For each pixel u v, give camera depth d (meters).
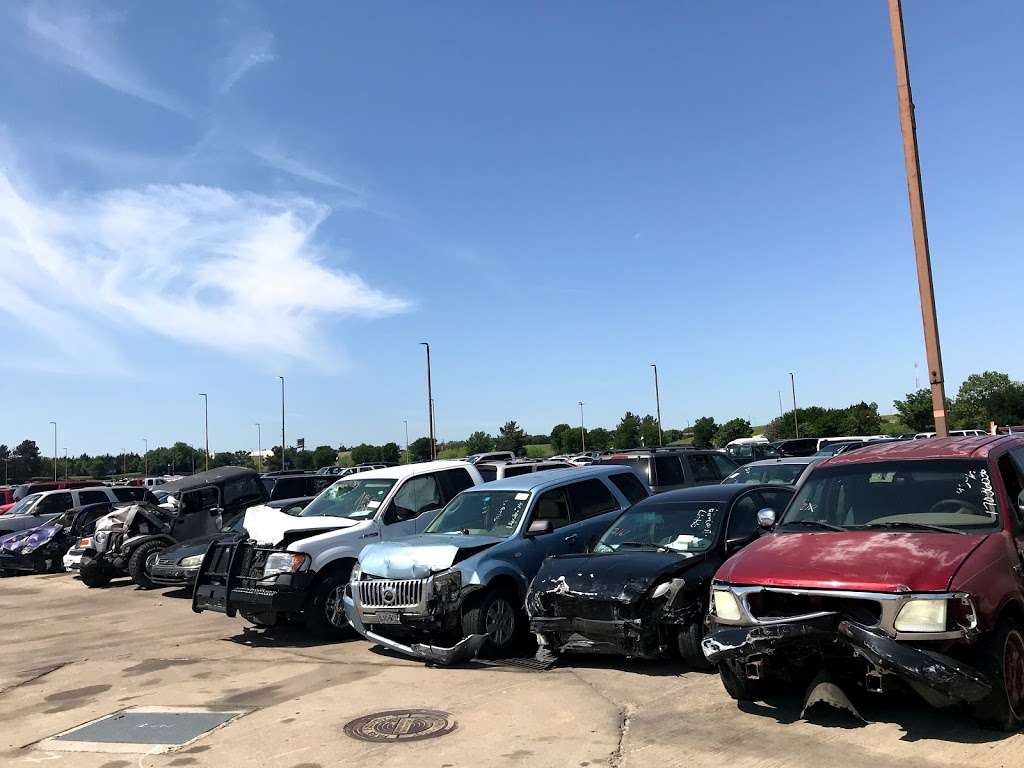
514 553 8.54
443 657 7.71
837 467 6.46
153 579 13.50
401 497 10.91
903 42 9.75
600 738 5.37
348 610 8.84
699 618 6.85
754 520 8.17
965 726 4.95
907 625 4.68
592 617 7.04
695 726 5.44
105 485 27.38
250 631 10.58
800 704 5.66
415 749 5.40
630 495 10.55
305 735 5.85
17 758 5.78
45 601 15.16
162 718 6.57
